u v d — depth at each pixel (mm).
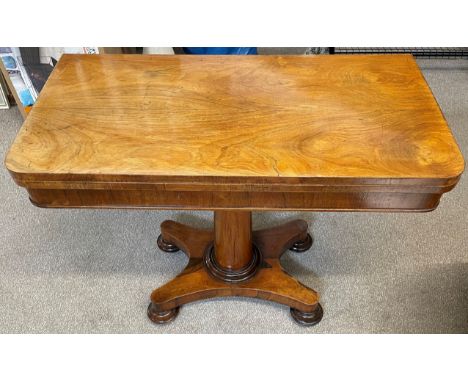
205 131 1070
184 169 970
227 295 1495
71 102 1157
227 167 975
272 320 1500
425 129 1071
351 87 1210
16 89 2035
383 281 1594
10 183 1942
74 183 983
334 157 996
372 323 1484
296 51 2621
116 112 1126
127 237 1745
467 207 1830
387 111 1127
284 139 1045
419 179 953
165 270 1639
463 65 2615
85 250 1699
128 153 1010
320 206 1049
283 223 1790
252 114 1120
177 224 1663
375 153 1005
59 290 1577
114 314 1516
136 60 1315
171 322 1495
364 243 1716
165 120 1103
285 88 1208
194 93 1191
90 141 1041
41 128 1075
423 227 1765
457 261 1651
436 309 1515
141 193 1030
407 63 1304
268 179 960
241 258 1467
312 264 1652
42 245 1713
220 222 1391
